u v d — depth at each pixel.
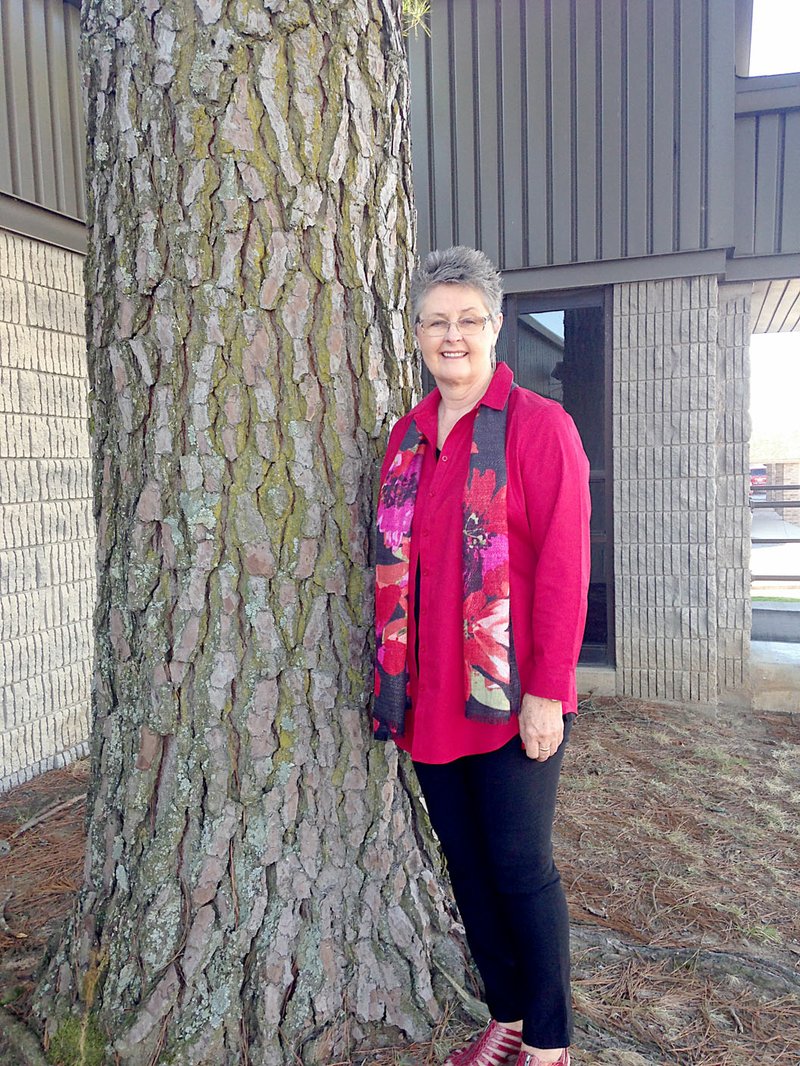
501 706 1.42
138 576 1.67
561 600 1.41
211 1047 1.63
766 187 4.38
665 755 3.85
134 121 1.59
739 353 4.55
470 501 1.46
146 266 1.60
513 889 1.52
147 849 1.70
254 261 1.58
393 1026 1.77
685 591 4.59
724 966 2.04
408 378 1.88
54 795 3.45
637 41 4.30
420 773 1.63
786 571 10.25
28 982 1.96
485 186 4.65
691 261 4.38
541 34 4.44
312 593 1.68
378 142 1.73
